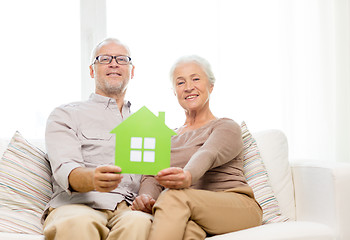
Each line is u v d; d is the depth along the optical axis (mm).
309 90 2697
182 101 1662
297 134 2674
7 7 2373
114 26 2523
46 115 2381
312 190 1682
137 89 2506
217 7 2625
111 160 1621
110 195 1498
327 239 1379
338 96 2705
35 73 2383
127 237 1148
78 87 2441
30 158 1615
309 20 2723
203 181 1494
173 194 1235
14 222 1403
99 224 1203
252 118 2607
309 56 2709
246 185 1488
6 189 1501
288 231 1323
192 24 2596
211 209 1268
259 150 1882
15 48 2365
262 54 2650
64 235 1145
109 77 1765
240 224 1336
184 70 1645
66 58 2438
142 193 1559
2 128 2318
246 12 2656
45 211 1464
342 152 2691
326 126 2689
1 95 2328
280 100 2643
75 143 1526
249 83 2619
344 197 1522
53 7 2443
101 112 1696
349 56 2715
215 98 2578
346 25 2707
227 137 1441
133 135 1236
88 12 2504
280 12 2689
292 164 1882
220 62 2600
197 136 1561
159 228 1166
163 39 2559
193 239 1213
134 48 2527
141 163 1228
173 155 1550
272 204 1679
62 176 1354
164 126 1239
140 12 2553
